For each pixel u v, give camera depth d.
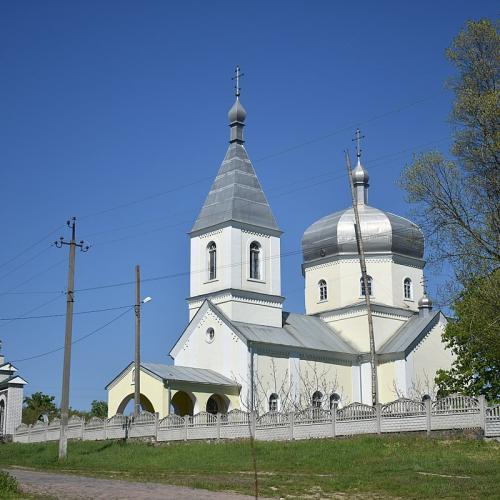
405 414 37.88
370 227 69.38
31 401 97.62
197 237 65.44
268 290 64.19
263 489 27.48
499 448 33.69
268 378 60.16
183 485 28.97
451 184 38.25
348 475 30.39
